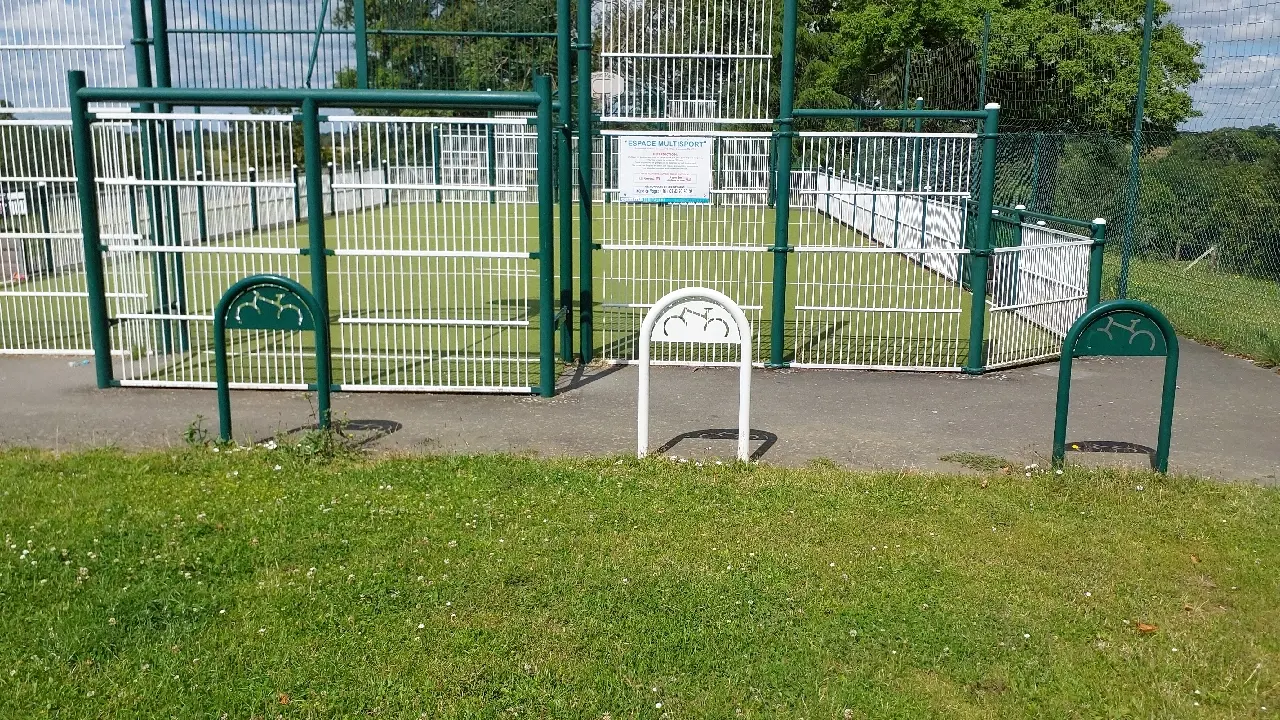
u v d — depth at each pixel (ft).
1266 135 44.75
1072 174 52.65
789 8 27.30
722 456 21.18
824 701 11.85
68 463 19.63
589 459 20.38
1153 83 66.95
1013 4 95.45
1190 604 14.49
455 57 37.47
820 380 28.19
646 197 28.50
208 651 12.71
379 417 23.99
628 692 11.98
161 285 28.04
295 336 33.71
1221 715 11.81
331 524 16.69
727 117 30.63
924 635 13.34
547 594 14.32
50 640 12.80
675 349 31.58
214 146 29.55
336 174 32.53
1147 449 22.16
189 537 16.06
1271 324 35.55
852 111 31.12
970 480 19.53
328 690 11.93
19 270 31.86
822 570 15.24
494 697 11.89
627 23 29.84
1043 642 13.26
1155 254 49.21
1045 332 33.01
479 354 31.71
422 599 14.12
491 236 29.43
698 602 14.14
